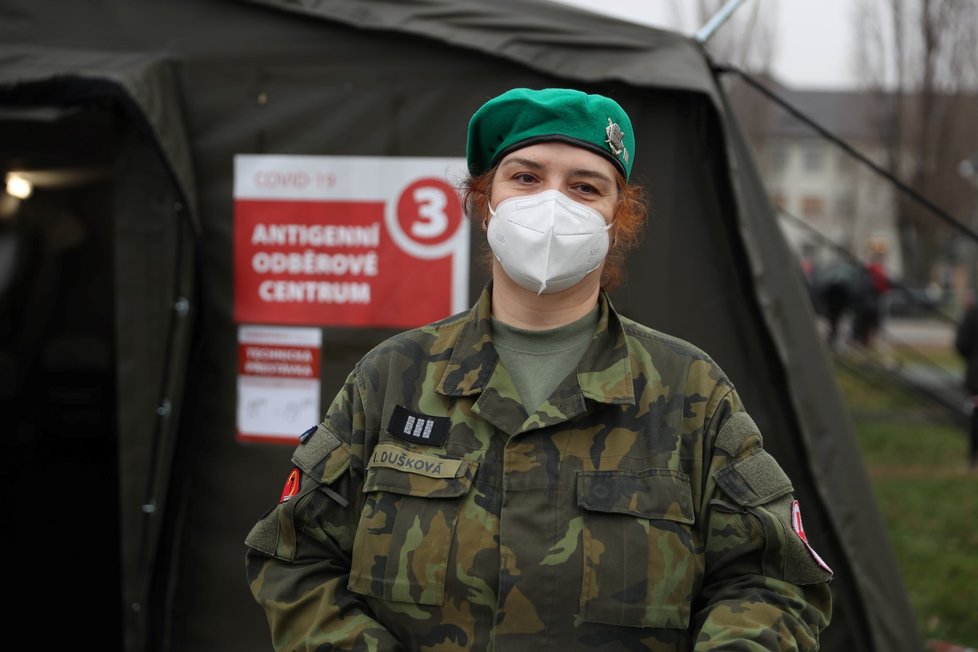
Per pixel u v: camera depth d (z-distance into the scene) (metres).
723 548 1.40
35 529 4.90
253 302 3.24
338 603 1.43
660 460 1.40
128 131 3.19
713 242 3.04
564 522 1.37
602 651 1.34
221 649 3.19
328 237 3.20
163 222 3.18
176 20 3.24
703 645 1.32
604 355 1.48
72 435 5.12
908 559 5.16
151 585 3.13
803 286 3.18
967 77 14.33
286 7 3.12
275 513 1.51
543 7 3.07
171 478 3.15
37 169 4.70
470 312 1.57
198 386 3.18
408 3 3.10
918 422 9.57
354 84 3.17
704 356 1.51
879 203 29.08
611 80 2.96
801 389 3.00
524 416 1.43
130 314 3.19
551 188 1.48
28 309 5.15
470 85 3.12
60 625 3.92
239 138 3.22
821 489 2.97
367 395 1.52
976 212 16.16
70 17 3.28
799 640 1.35
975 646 3.98
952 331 18.11
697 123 3.03
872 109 16.03
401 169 3.16
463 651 1.36
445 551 1.38
